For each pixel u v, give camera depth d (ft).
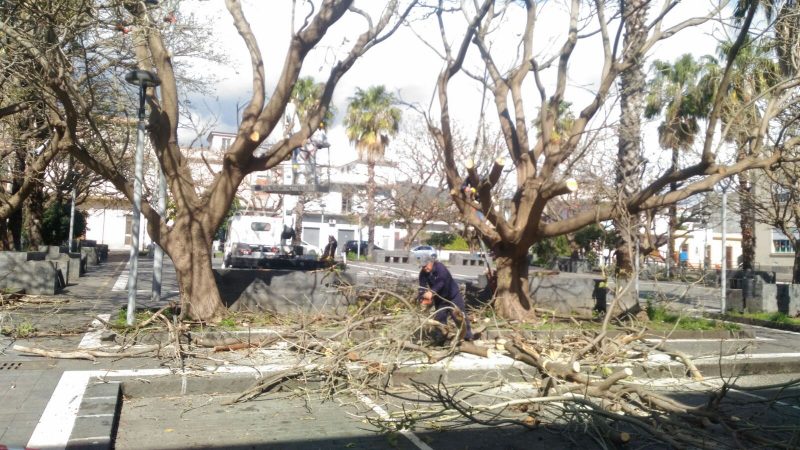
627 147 51.11
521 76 43.14
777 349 39.78
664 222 83.35
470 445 20.71
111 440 19.43
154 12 37.04
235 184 37.01
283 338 31.07
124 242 180.86
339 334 29.27
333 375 26.14
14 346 30.30
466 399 25.18
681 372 31.65
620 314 42.37
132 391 24.93
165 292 57.31
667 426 19.83
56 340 31.99
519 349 26.66
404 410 22.34
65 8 34.99
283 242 98.32
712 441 19.06
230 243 95.96
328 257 74.64
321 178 73.61
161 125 36.24
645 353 31.07
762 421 24.54
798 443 19.57
